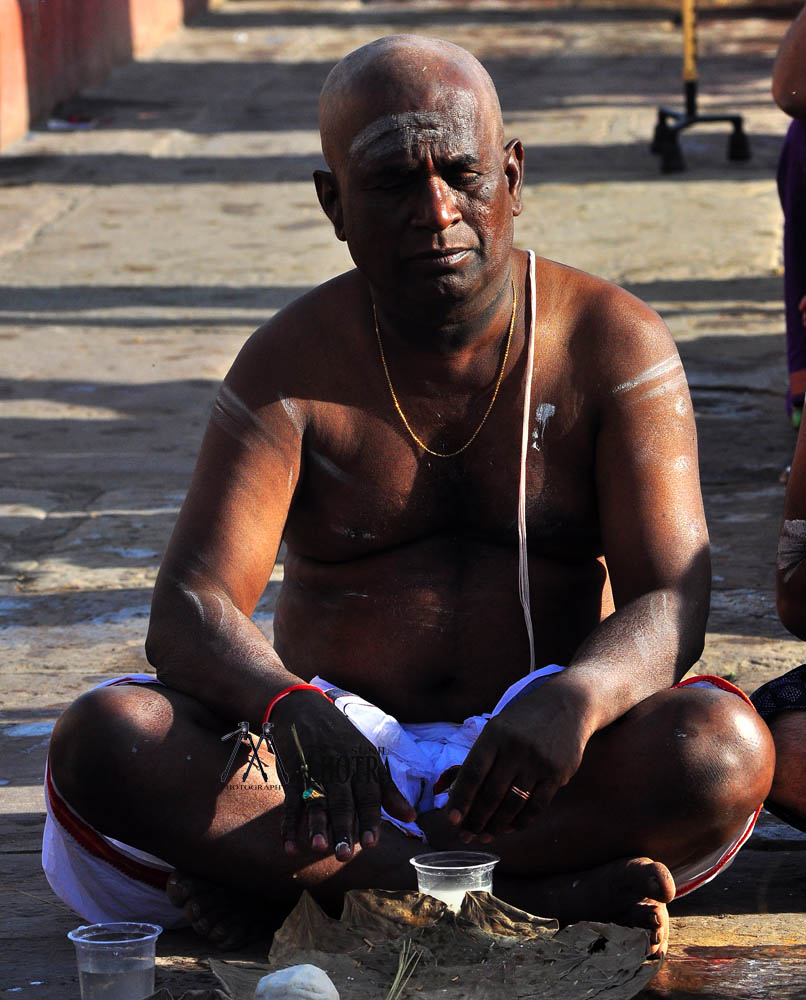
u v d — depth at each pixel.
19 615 17.62
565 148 52.97
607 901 9.47
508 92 64.75
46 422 26.72
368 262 9.89
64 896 10.27
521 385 10.34
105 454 24.73
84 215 45.25
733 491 21.91
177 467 23.94
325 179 10.36
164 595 10.22
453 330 10.05
